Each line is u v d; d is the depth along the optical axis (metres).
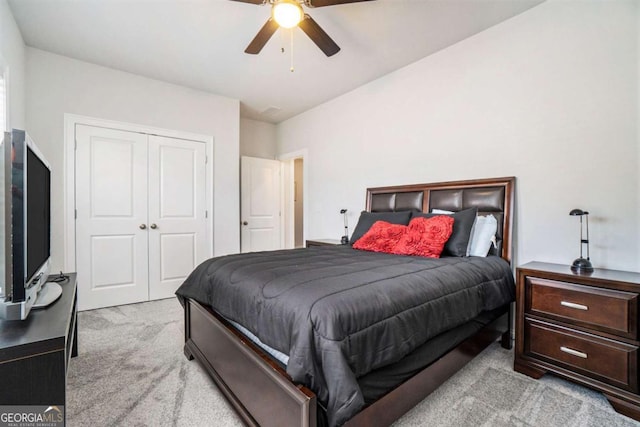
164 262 3.66
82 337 2.48
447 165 2.90
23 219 1.15
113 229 3.32
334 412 1.02
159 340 2.42
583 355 1.70
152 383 1.82
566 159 2.18
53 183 2.98
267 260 2.01
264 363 1.27
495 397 1.68
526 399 1.66
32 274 1.31
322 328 1.10
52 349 1.00
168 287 3.69
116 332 2.58
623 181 1.95
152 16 2.38
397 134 3.35
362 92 3.75
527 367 1.91
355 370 1.11
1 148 1.12
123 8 2.29
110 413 1.54
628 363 1.55
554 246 2.24
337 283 1.38
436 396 1.68
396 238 2.55
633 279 1.62
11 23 2.34
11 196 1.13
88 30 2.57
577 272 1.83
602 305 1.64
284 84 3.70
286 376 1.16
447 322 1.55
